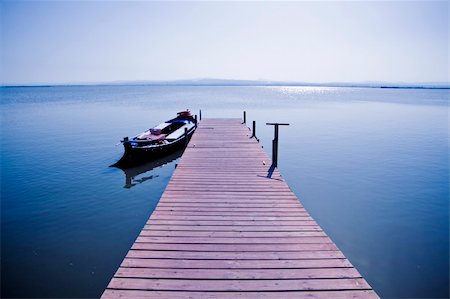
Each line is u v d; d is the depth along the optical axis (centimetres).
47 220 849
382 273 620
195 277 388
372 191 1093
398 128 2564
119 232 786
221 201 652
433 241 746
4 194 1039
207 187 745
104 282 585
